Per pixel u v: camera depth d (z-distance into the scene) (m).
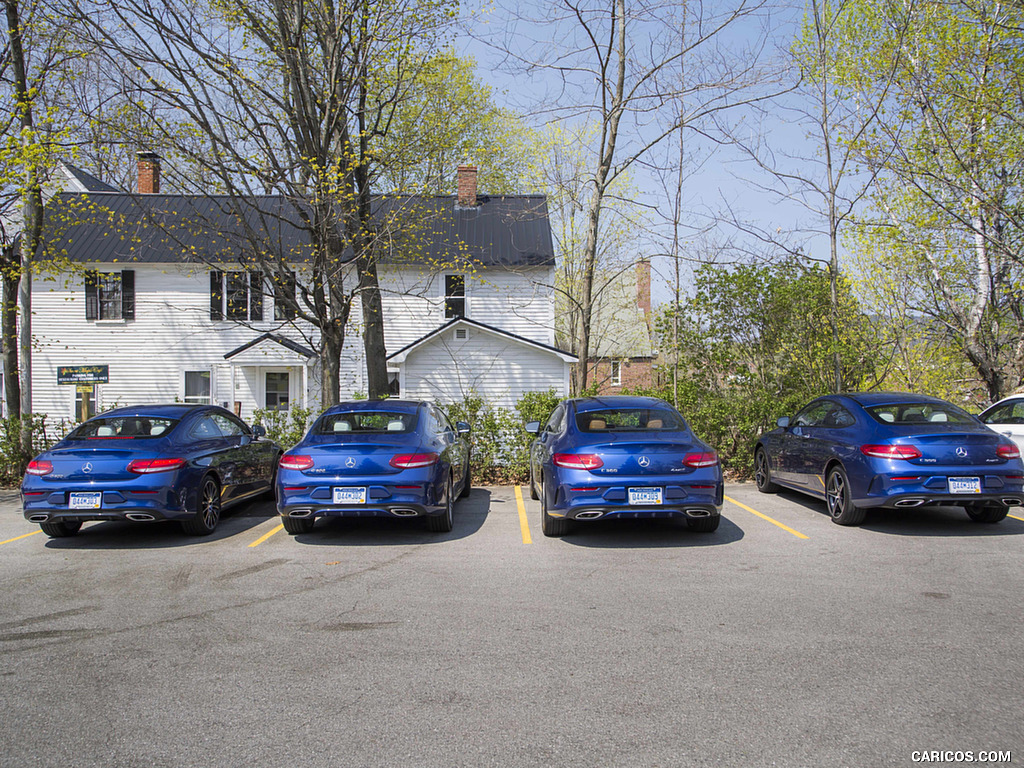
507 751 3.26
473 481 12.32
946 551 7.08
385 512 7.55
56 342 21.78
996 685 3.90
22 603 5.73
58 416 21.73
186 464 7.92
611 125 13.91
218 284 21.73
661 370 14.62
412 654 4.50
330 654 4.51
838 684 3.94
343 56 12.22
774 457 10.29
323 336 12.86
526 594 5.79
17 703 3.86
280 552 7.43
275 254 12.77
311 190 11.71
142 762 3.22
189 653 4.57
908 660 4.27
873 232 13.30
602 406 8.29
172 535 8.39
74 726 3.58
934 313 14.85
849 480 8.05
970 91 12.74
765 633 4.78
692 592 5.77
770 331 14.09
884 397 8.75
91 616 5.37
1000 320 15.41
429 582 6.19
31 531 8.84
